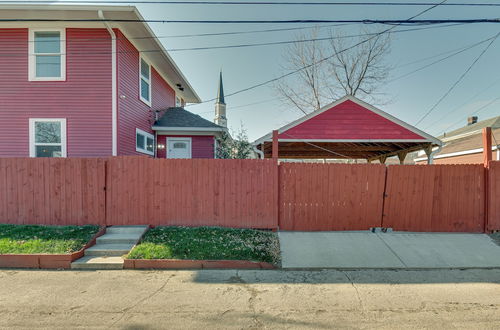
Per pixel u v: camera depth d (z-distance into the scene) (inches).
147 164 265.6
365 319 131.6
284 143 377.4
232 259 205.0
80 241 225.9
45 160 262.5
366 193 272.8
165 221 266.5
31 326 124.3
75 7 312.3
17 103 339.6
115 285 170.2
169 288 166.4
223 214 268.5
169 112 506.0
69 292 159.8
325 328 124.0
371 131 314.3
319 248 231.6
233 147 509.7
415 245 238.5
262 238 243.6
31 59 339.6
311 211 271.9
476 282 177.5
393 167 272.4
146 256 204.5
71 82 340.5
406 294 159.2
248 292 161.3
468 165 270.5
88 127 341.1
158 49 406.0
